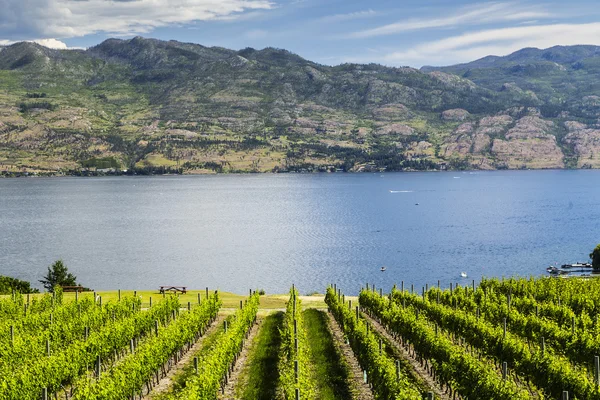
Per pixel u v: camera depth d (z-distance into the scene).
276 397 32.03
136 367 31.11
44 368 30.98
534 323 41.69
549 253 128.50
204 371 29.41
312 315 55.66
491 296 55.47
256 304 52.91
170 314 51.38
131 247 139.62
